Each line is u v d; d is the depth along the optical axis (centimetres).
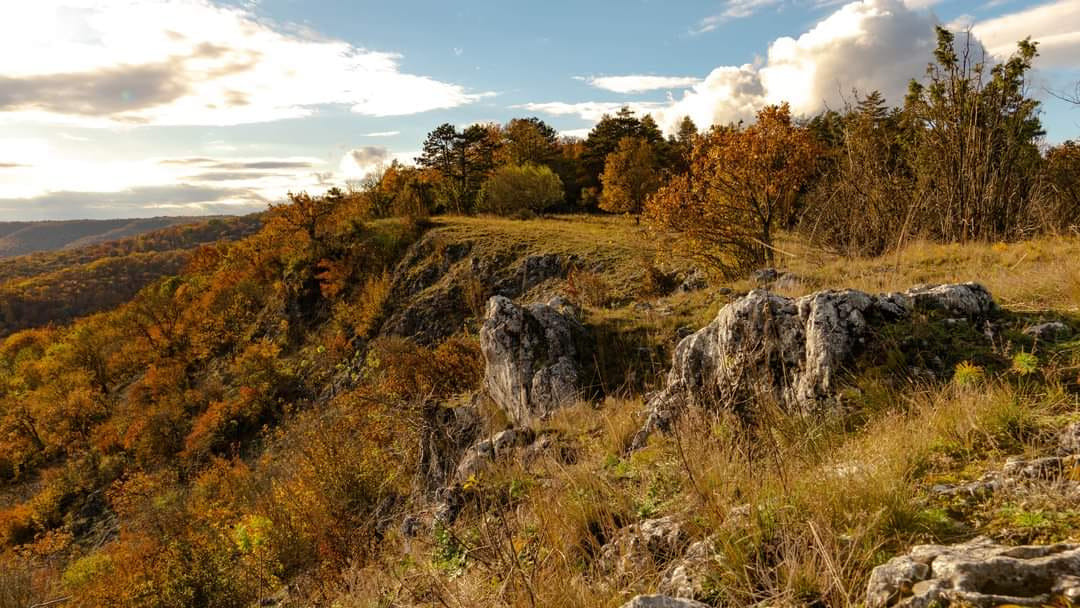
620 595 305
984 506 272
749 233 1755
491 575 367
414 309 3675
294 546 1200
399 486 1108
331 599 579
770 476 359
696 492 368
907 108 1574
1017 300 587
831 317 506
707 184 1875
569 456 659
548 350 1155
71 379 5572
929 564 218
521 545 407
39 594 2577
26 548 3588
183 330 5350
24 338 8694
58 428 5069
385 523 812
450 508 626
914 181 1477
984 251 1036
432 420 1142
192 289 6438
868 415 434
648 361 1129
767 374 534
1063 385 377
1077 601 174
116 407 5128
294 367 4159
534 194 5469
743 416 518
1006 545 230
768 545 285
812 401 485
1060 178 1612
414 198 5622
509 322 1192
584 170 6738
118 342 6000
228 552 1656
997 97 1428
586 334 1245
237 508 2283
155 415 4175
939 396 392
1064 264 709
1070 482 268
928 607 192
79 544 3503
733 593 259
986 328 491
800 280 1034
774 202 1752
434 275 3928
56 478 4209
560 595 315
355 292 4400
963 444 342
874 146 1437
